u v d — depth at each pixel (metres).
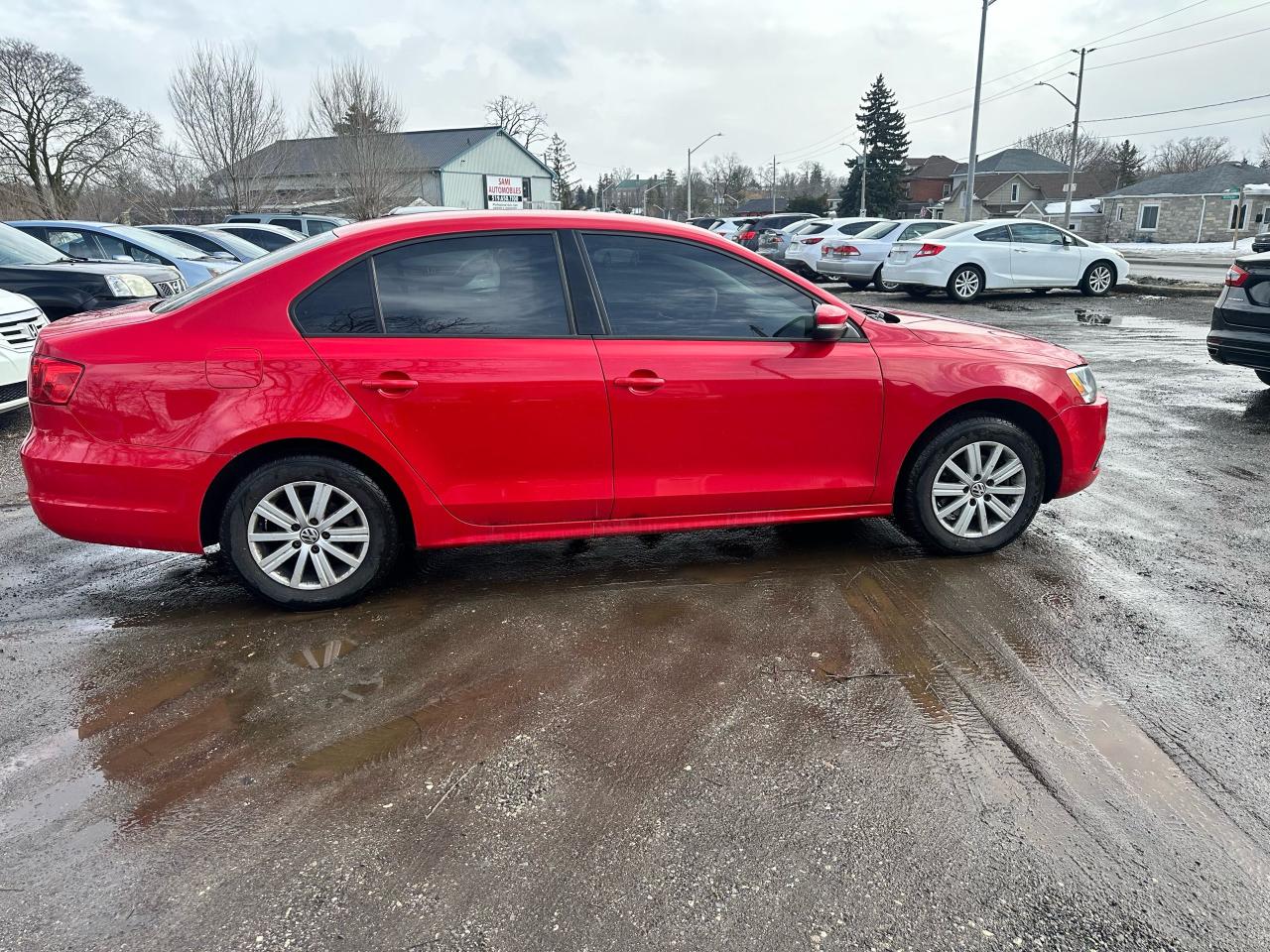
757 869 2.08
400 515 3.52
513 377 3.29
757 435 3.59
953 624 3.31
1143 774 2.43
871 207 68.31
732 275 3.56
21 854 2.12
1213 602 3.50
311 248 3.28
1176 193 51.31
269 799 2.32
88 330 3.19
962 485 3.88
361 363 3.18
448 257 3.33
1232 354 6.92
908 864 2.09
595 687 2.88
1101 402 4.02
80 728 2.65
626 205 107.44
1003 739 2.59
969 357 3.79
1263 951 1.85
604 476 3.48
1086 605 3.47
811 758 2.50
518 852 2.13
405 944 1.86
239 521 3.25
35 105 39.12
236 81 27.45
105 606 3.53
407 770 2.45
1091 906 1.97
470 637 3.23
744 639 3.21
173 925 1.91
